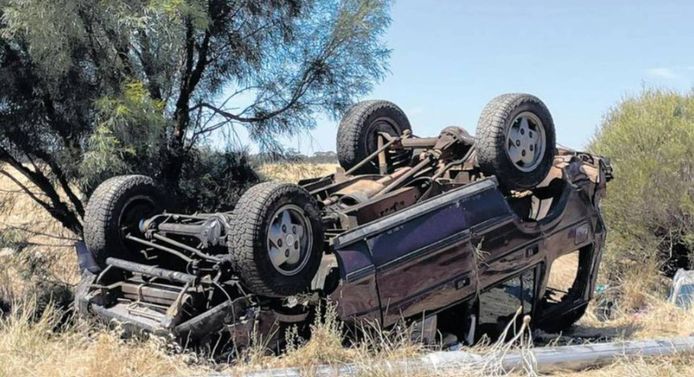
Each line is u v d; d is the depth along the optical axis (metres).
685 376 5.12
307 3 10.02
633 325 7.50
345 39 10.09
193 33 8.91
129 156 8.48
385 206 6.02
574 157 7.25
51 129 8.63
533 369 5.07
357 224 5.81
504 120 6.19
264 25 9.98
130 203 6.11
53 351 5.25
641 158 10.70
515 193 7.13
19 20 7.39
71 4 7.43
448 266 5.77
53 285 9.00
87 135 8.27
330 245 5.45
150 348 5.00
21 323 5.64
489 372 4.99
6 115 8.39
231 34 9.85
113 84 8.14
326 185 6.86
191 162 9.98
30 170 9.22
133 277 6.09
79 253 6.45
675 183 10.22
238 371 4.80
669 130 10.97
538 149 6.52
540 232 6.50
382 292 5.41
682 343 5.63
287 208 5.20
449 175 6.75
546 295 7.34
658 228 10.51
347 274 5.26
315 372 4.75
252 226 4.98
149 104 7.75
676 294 8.34
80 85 8.18
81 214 9.17
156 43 8.07
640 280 9.20
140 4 7.79
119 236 6.01
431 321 5.71
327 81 10.36
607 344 5.59
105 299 5.79
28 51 7.97
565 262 9.05
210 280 5.33
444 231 5.78
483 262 5.99
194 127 10.09
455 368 4.95
